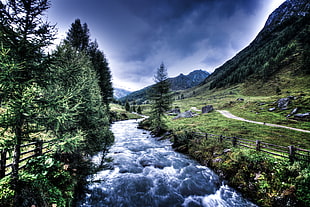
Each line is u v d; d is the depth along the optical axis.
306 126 19.33
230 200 7.83
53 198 4.80
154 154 14.82
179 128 22.97
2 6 4.28
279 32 162.12
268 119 25.42
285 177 7.52
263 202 7.19
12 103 3.97
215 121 27.30
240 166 9.57
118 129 30.36
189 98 138.75
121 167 11.34
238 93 86.31
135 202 7.53
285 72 76.31
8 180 4.46
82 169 7.79
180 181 9.65
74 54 11.51
